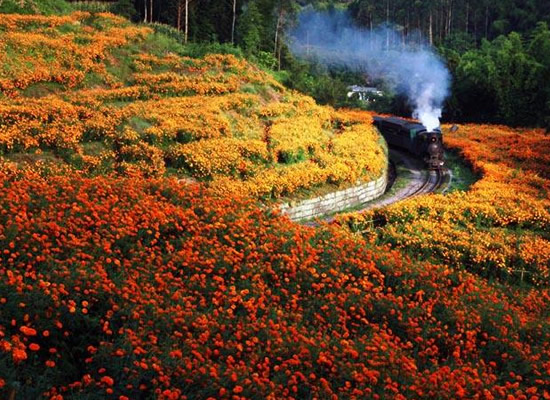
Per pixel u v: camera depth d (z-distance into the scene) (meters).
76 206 15.24
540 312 17.73
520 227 26.33
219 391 9.33
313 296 14.13
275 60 55.09
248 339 11.42
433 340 13.22
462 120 64.12
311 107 37.69
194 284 13.05
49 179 17.88
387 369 11.11
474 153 39.56
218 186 22.42
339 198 27.27
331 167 27.80
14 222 13.07
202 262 13.91
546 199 29.75
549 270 21.75
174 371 9.66
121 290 11.66
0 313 9.99
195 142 25.83
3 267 11.54
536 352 13.93
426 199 27.34
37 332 10.17
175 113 28.03
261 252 15.52
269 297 13.71
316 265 15.68
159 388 9.07
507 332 14.48
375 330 13.02
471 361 13.11
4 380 8.42
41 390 8.86
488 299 16.59
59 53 33.75
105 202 15.81
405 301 15.25
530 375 12.86
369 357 11.35
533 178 33.69
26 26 37.41
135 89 31.61
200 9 56.00
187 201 18.28
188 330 11.23
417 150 39.91
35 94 29.05
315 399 9.59
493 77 59.97
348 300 14.02
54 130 22.58
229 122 29.39
